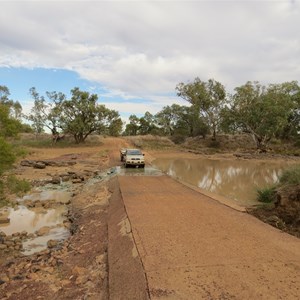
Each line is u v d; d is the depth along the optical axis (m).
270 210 11.15
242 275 6.36
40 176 24.11
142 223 9.88
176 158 42.03
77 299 6.35
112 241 8.98
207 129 67.56
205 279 6.21
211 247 7.85
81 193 17.98
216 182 21.41
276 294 5.63
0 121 11.03
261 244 8.05
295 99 59.38
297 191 10.57
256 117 52.09
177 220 10.24
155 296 5.64
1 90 59.78
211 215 10.86
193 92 59.91
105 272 7.24
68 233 11.60
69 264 8.22
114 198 14.64
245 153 50.00
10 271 8.09
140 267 6.79
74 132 60.41
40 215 14.09
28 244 10.48
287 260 7.06
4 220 13.03
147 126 108.75
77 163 33.16
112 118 62.94
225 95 60.12
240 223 9.90
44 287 7.03
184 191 15.52
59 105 59.44
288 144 59.59
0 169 10.41
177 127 87.25
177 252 7.54
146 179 19.73
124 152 34.12
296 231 9.24
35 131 62.16
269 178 23.62
